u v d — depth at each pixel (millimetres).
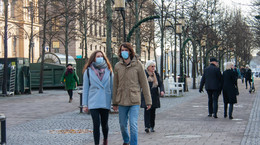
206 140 13734
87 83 11984
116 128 17672
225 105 21250
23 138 14992
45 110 27094
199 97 39750
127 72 11625
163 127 17609
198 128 17078
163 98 38719
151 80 16094
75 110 26984
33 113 25094
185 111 25094
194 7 54031
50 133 16312
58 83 60938
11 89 46062
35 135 15773
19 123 20000
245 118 20828
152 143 13375
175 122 19391
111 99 12133
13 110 27188
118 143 13570
